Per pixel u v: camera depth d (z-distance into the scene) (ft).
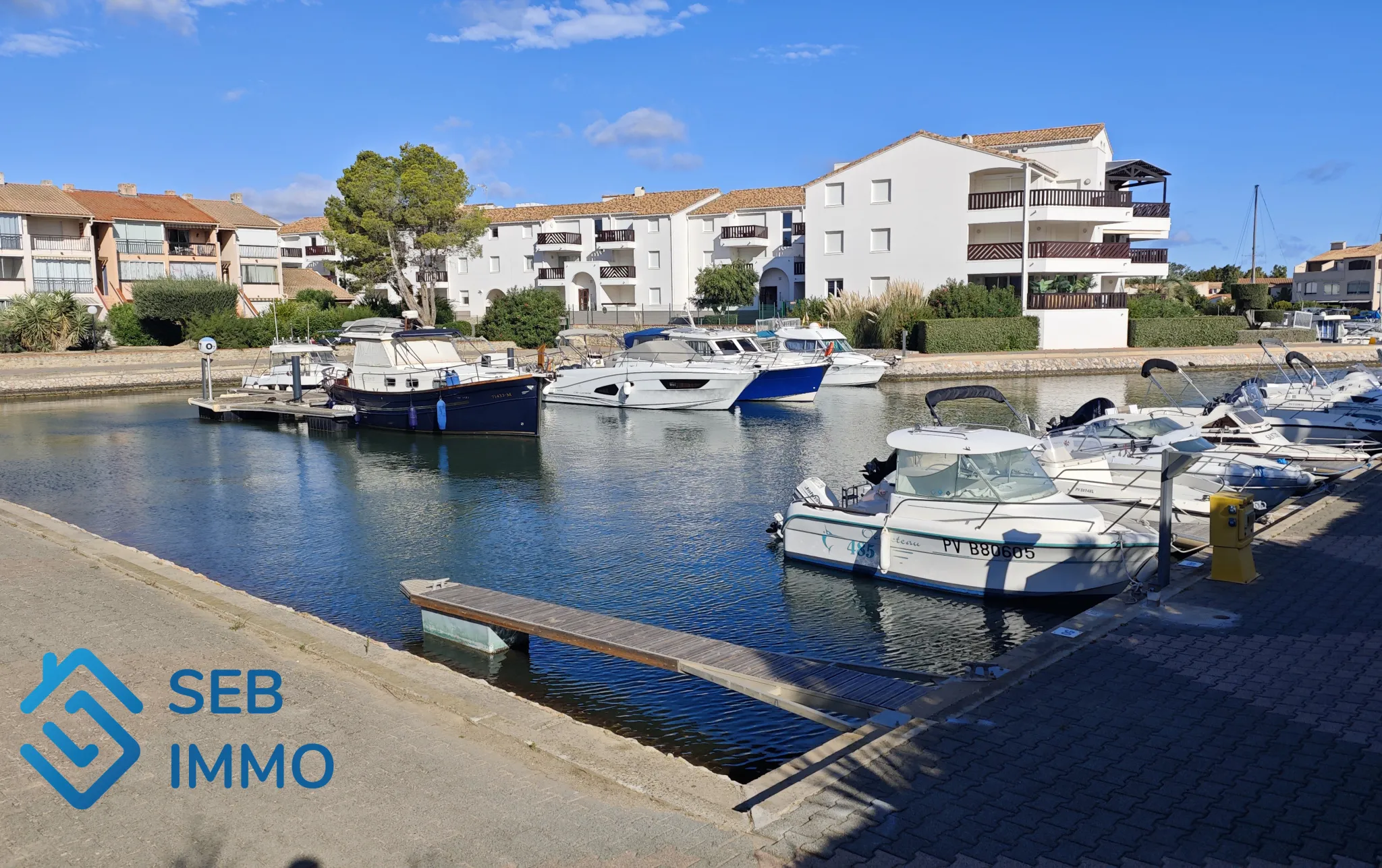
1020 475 44.78
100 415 118.93
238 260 227.61
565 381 125.90
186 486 73.26
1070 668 26.94
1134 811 19.07
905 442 45.68
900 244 185.47
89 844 18.57
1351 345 177.17
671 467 78.69
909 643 38.14
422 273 197.06
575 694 32.68
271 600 44.01
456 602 36.47
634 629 32.58
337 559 51.31
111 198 216.13
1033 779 20.47
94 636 31.14
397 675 27.32
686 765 21.80
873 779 20.53
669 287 229.66
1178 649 28.27
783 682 27.50
